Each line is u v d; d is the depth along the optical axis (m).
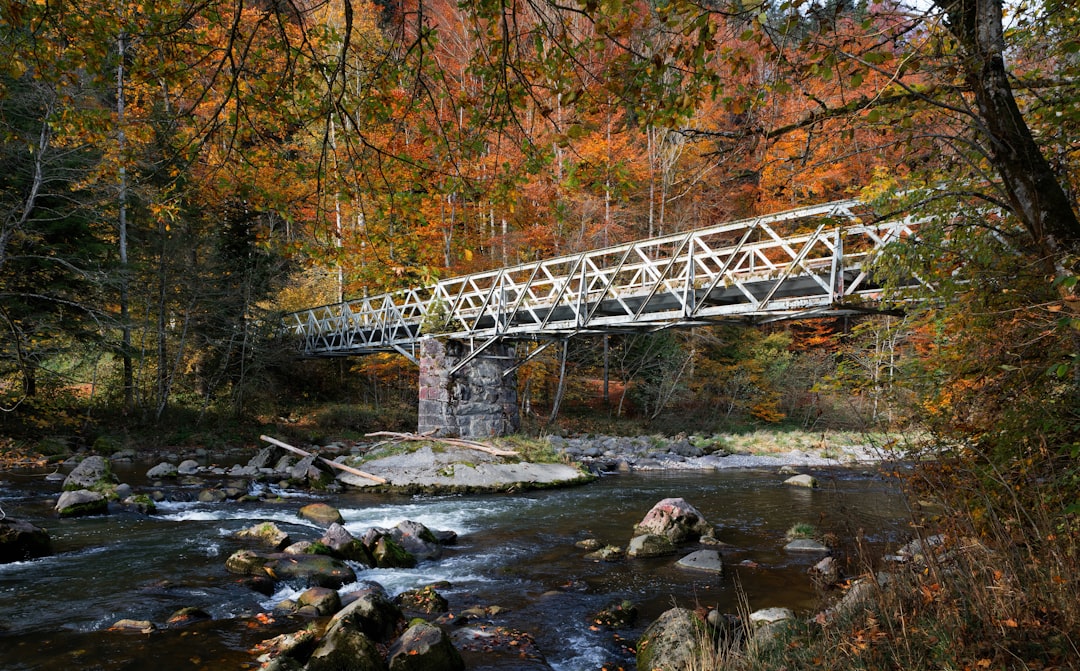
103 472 11.99
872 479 14.95
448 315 18.44
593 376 31.72
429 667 4.86
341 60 3.69
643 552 8.61
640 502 13.02
